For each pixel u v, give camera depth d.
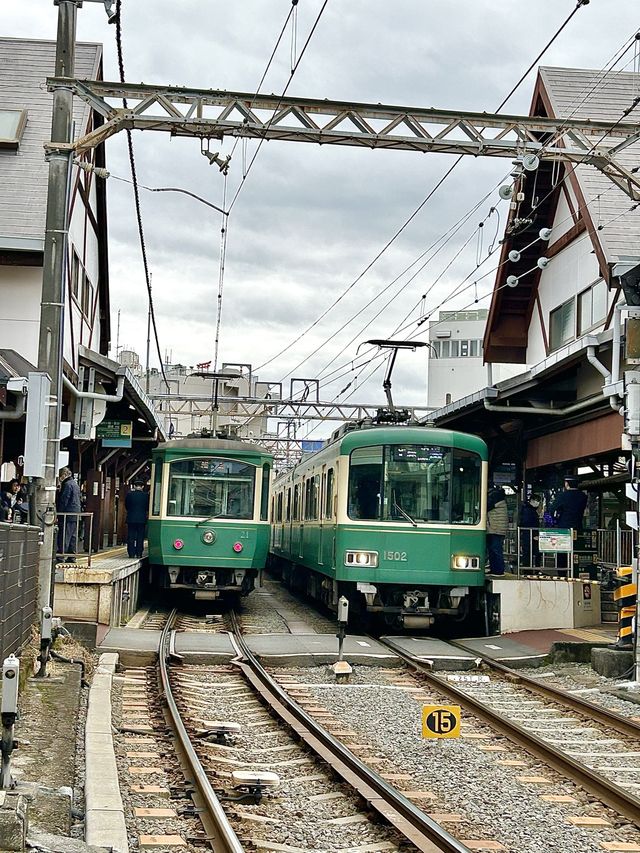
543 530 17.11
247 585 19.66
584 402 16.72
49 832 5.60
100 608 15.17
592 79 21.17
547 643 14.86
